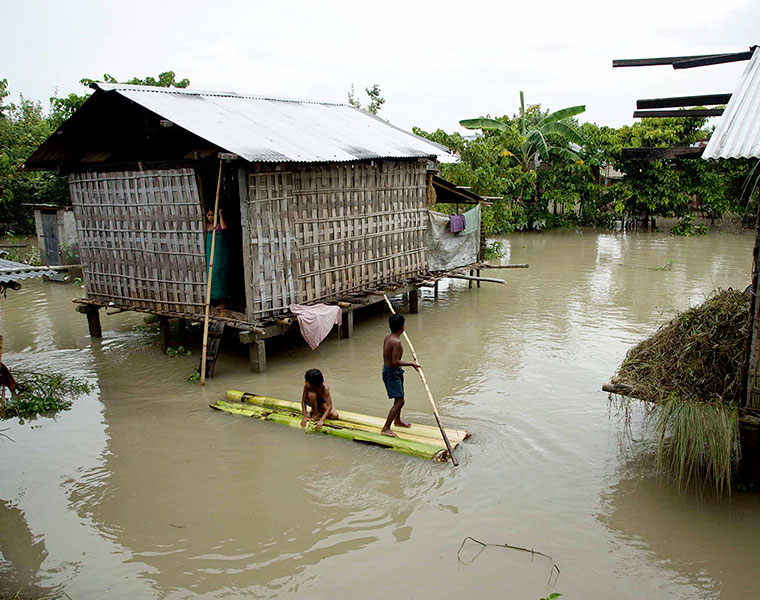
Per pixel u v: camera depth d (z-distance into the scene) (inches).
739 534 203.0
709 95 288.8
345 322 438.6
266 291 358.9
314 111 505.0
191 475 248.4
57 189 832.3
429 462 254.2
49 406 315.6
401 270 492.1
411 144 499.8
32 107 1316.4
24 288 623.8
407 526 210.7
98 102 370.6
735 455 241.9
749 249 806.5
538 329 453.1
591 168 1043.9
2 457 266.4
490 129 1072.2
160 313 392.8
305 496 231.1
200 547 202.1
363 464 254.2
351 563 192.1
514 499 225.6
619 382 235.5
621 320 473.7
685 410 214.2
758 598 174.2
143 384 351.3
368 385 345.4
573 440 271.7
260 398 317.4
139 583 185.9
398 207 478.9
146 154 429.1
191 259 370.0
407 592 178.5
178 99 390.3
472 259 589.3
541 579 182.5
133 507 226.2
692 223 998.4
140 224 390.0
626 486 233.5
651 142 968.3
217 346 356.8
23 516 222.5
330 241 407.2
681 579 182.2
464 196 595.5
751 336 206.8
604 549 196.4
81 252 434.9
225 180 427.5
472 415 300.2
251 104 449.4
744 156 196.5
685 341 239.9
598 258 761.6
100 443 278.4
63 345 429.1
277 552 198.5
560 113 989.8
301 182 377.4
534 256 788.0
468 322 477.4
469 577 184.1
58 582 187.3
